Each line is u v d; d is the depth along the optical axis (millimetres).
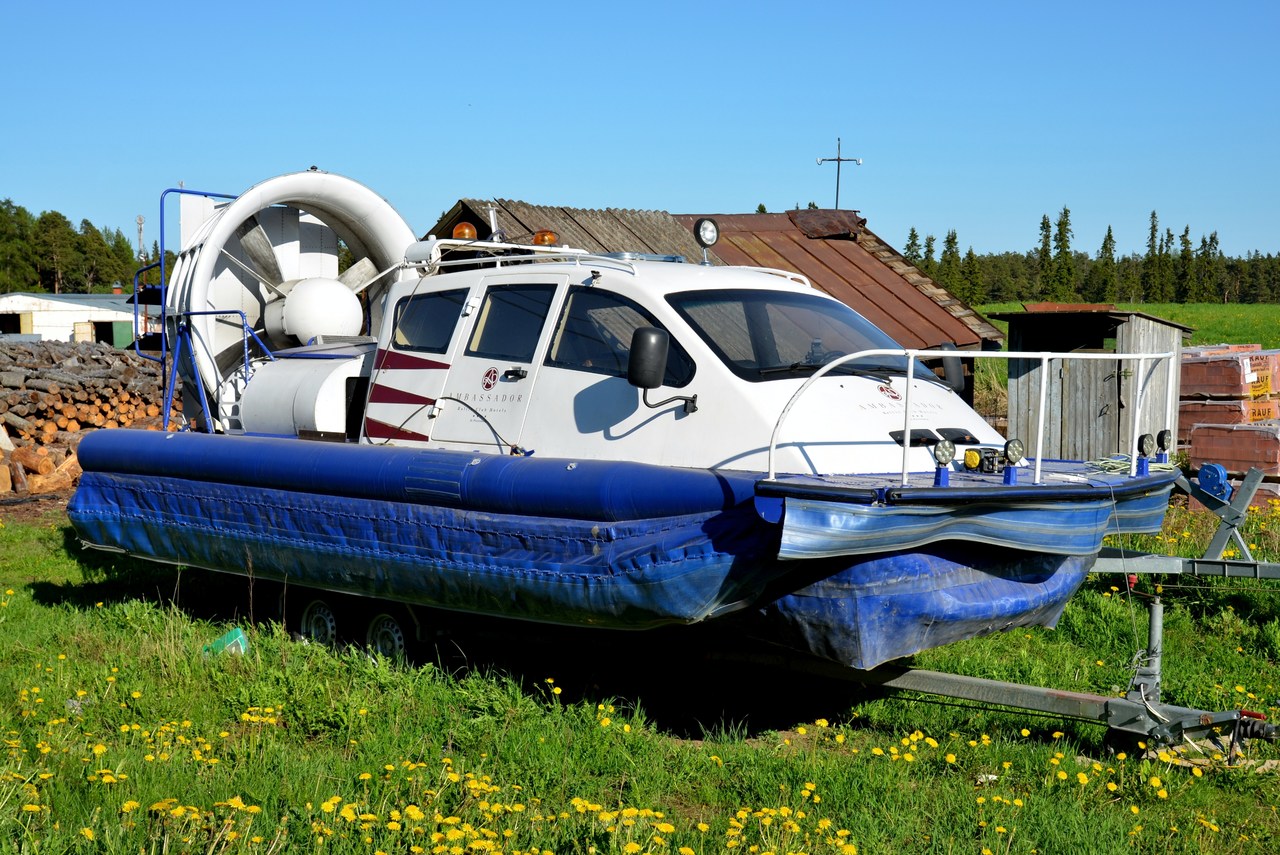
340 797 4598
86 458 8750
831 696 6762
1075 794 5188
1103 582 8922
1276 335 53781
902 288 18953
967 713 6301
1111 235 144375
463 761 5273
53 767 5168
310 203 9914
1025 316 13164
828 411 5973
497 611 6289
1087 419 13133
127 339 55375
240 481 7641
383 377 7902
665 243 18453
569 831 4516
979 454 5914
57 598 9281
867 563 5340
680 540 5406
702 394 6082
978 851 4555
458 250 8688
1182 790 5320
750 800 5117
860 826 4707
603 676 7031
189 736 5660
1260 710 6379
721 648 6543
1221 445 12227
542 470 6102
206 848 4281
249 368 9133
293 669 6734
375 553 6750
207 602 9109
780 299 6898
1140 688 5773
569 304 6930
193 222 9852
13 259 125375
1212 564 6750
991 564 5730
